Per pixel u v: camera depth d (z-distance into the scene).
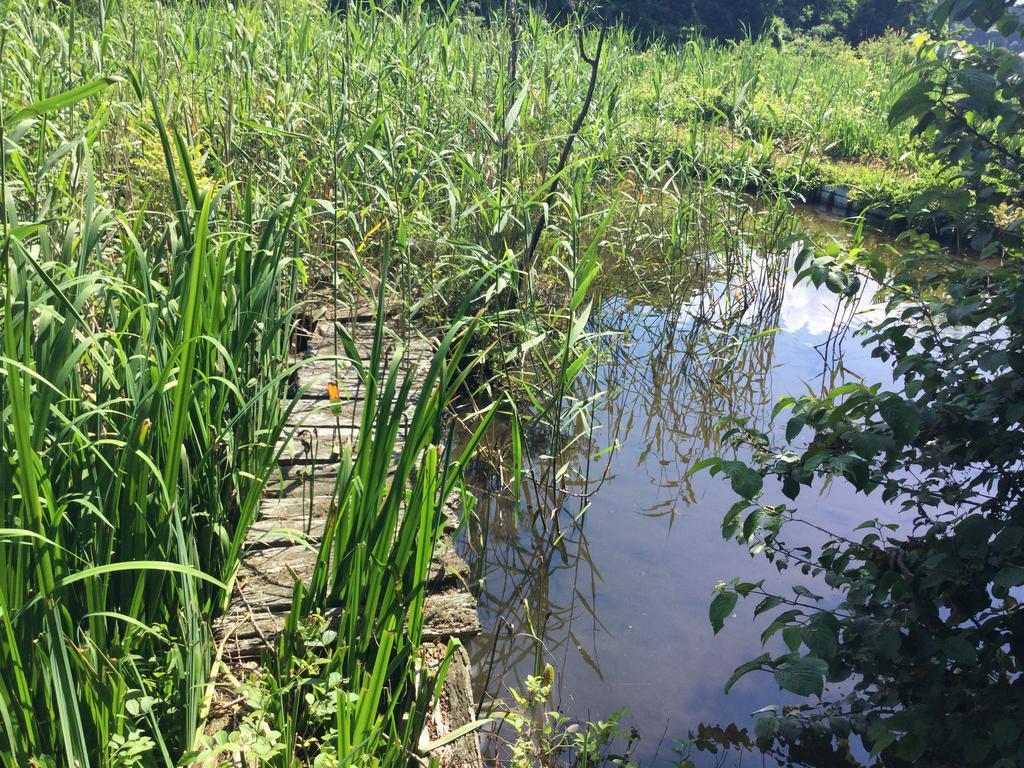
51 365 1.98
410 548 2.44
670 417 5.50
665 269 6.73
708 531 4.21
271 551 3.00
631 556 4.00
